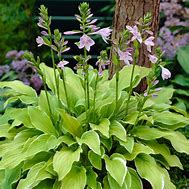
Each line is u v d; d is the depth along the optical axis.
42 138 2.89
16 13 5.32
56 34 2.75
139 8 3.27
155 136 2.96
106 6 5.54
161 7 4.66
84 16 2.61
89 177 2.76
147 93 2.81
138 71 3.23
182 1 4.86
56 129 3.05
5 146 3.02
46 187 2.79
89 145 2.70
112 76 3.50
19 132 3.12
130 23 3.30
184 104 3.90
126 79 3.21
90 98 3.14
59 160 2.70
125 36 2.65
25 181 2.73
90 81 3.34
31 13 5.34
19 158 2.84
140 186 2.76
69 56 5.60
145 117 2.96
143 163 2.82
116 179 2.63
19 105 3.87
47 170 2.75
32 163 2.89
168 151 3.03
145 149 2.83
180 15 4.75
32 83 4.51
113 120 3.00
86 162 2.89
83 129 2.95
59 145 2.96
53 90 3.18
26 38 5.30
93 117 2.96
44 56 5.23
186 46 4.27
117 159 2.76
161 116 3.13
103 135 2.89
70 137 2.91
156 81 2.82
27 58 2.81
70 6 5.74
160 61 2.85
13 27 5.30
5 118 3.38
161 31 4.40
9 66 4.61
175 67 4.30
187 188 3.18
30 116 2.99
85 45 2.62
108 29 2.65
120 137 2.81
